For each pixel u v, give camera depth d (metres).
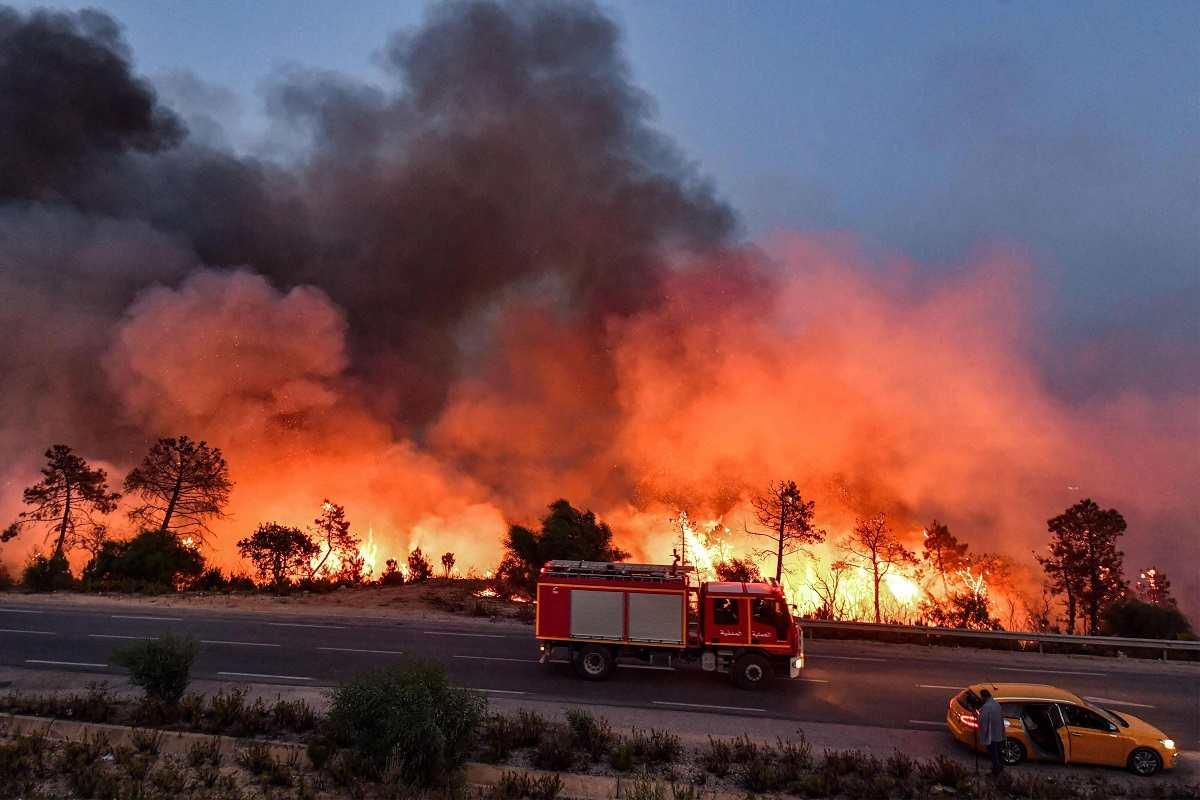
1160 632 34.56
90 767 13.48
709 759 15.68
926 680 23.86
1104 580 43.31
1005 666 26.53
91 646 24.38
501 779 13.98
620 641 21.84
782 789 14.64
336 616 30.80
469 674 22.39
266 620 29.50
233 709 16.78
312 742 15.36
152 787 12.97
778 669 21.95
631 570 23.25
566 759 15.13
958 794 14.82
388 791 12.96
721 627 21.83
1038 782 15.20
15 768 13.35
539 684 21.61
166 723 16.41
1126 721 17.11
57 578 36.34
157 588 36.00
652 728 18.05
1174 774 16.53
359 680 15.02
